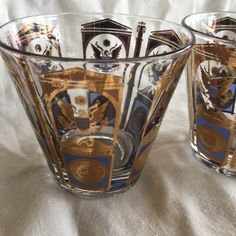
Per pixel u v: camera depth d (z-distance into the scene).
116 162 0.35
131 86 0.32
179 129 0.49
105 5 0.50
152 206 0.36
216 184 0.39
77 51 0.44
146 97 0.34
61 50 0.43
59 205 0.36
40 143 0.37
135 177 0.38
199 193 0.37
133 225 0.34
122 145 0.35
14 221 0.34
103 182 0.36
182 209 0.35
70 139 0.34
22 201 0.36
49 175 0.40
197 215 0.35
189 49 0.32
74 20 0.42
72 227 0.34
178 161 0.42
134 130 0.35
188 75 0.41
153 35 0.40
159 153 0.44
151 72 0.31
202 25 0.44
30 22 0.39
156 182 0.39
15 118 0.49
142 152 0.37
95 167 0.35
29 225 0.33
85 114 0.33
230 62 0.36
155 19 0.40
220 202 0.36
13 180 0.39
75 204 0.36
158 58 0.30
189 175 0.40
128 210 0.36
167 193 0.37
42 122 0.34
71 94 0.32
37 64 0.30
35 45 0.39
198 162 0.42
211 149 0.40
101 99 0.32
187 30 0.36
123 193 0.38
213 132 0.40
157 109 0.35
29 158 0.43
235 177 0.40
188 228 0.34
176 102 0.54
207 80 0.38
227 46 0.35
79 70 0.30
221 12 0.46
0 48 0.31
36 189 0.38
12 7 0.47
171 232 0.33
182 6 0.52
